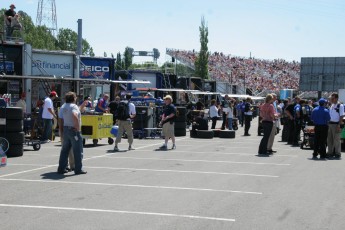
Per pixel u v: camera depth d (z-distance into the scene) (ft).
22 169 37.58
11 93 74.90
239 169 39.06
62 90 83.56
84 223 21.44
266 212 24.09
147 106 70.79
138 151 51.93
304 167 40.91
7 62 74.28
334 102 48.88
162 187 30.40
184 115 76.43
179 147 57.31
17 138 45.44
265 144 50.26
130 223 21.54
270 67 285.43
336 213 24.11
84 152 50.31
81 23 109.91
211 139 71.41
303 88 127.54
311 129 57.26
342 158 48.14
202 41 213.66
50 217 22.48
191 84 148.66
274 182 32.96
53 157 45.32
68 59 83.61
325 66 123.95
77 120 34.99
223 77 254.47
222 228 20.95
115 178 33.71
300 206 25.59
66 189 29.40
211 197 27.55
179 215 23.16
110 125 59.98
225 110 86.63
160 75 123.13
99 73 98.22
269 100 50.29
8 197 26.86
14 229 20.36
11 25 79.56
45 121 58.75
